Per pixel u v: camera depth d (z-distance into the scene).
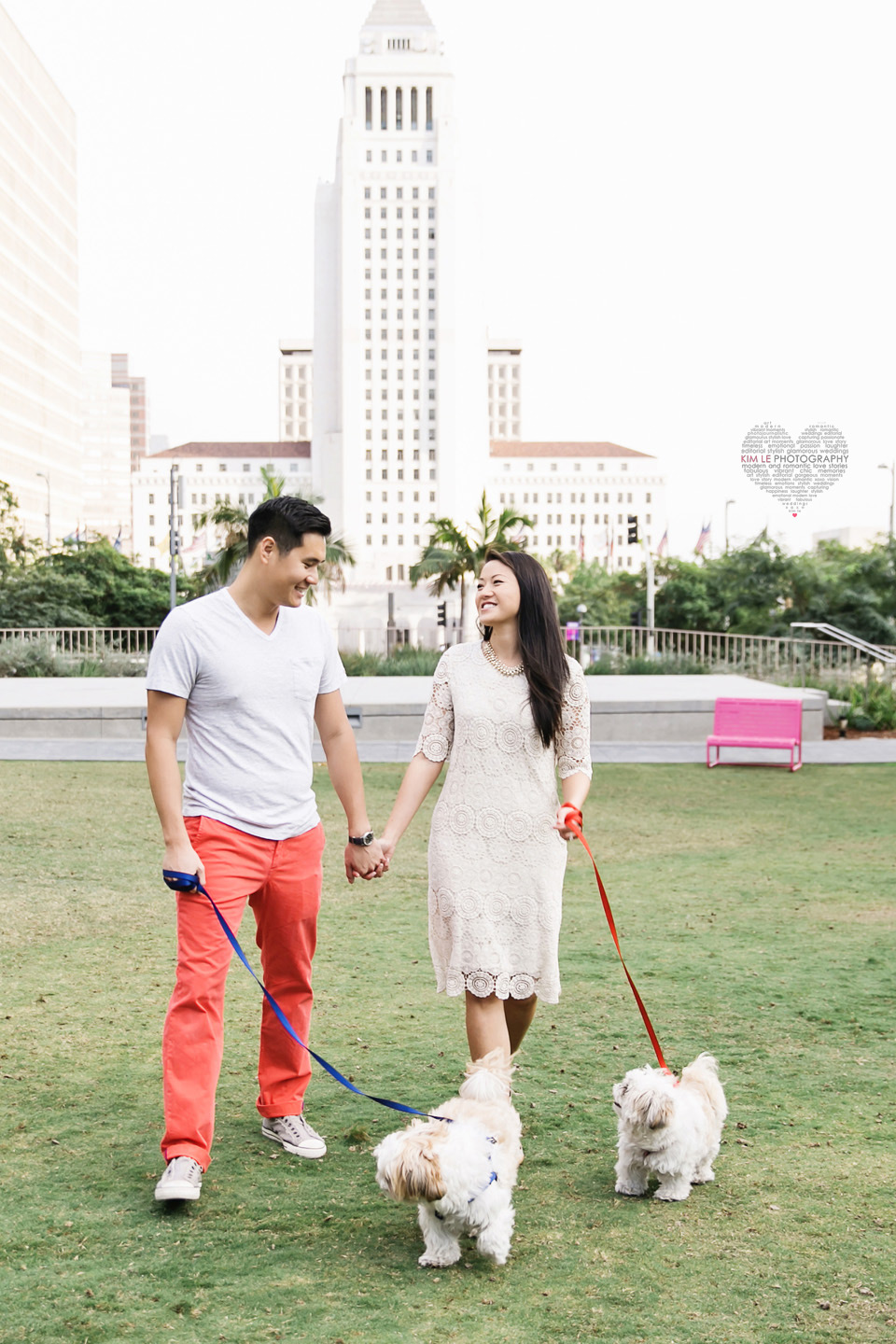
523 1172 3.54
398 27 125.69
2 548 44.22
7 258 132.00
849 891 7.59
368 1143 3.75
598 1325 2.68
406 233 123.62
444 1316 2.72
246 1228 3.16
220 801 3.52
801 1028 4.88
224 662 3.50
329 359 128.88
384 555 124.75
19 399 136.12
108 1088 4.14
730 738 13.92
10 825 9.52
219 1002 3.45
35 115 143.62
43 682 22.52
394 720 15.52
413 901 7.34
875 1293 2.83
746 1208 3.29
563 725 3.62
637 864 8.53
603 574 90.56
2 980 5.45
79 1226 3.14
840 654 24.11
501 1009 3.55
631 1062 4.48
